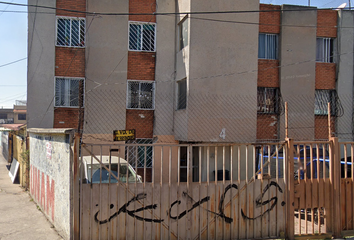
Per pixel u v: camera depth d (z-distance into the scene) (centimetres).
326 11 1332
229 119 1103
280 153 772
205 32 1088
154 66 1235
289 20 1273
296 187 602
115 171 759
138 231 534
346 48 1336
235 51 1116
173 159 1200
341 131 1319
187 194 553
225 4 1106
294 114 1262
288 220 593
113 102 1190
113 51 1198
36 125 1142
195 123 1070
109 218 523
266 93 1273
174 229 548
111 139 1168
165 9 1246
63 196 571
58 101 1166
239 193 577
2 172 1520
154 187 541
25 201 882
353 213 634
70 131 525
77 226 508
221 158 1131
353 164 636
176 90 1229
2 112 4369
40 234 596
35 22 1153
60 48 1169
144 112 1219
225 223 571
